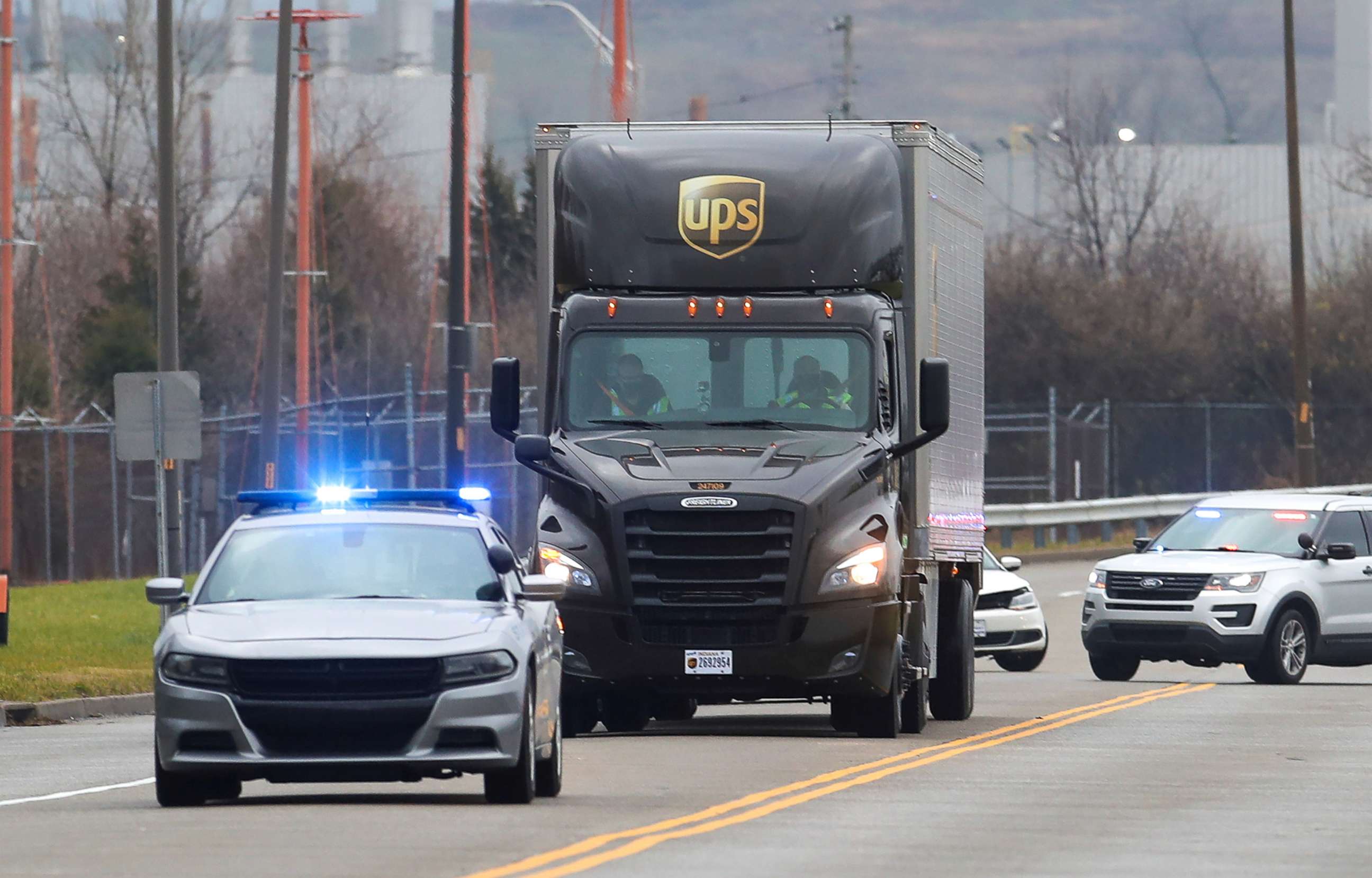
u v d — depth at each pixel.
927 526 64.00
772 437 61.12
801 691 59.53
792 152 63.56
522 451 61.03
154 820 43.50
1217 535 92.94
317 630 44.28
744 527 59.16
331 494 50.69
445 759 43.69
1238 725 68.25
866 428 61.28
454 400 111.94
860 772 53.19
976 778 51.94
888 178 63.66
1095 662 91.12
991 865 36.84
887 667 60.16
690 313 62.16
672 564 59.28
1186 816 44.44
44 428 136.25
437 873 35.09
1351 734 64.94
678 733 66.75
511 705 44.25
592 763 55.56
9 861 37.22
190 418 85.94
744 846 39.09
